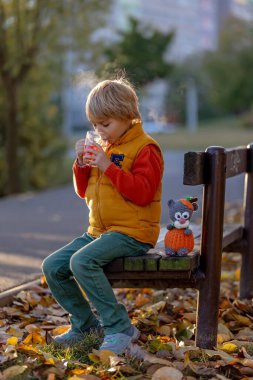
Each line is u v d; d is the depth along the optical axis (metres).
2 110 14.88
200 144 27.41
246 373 3.84
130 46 24.53
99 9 13.74
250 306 5.43
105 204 4.11
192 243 4.11
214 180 4.19
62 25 13.64
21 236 8.36
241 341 4.54
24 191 15.30
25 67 13.59
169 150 24.52
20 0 13.02
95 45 14.38
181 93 21.56
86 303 4.39
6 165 14.74
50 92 15.84
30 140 15.40
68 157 18.72
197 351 4.10
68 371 3.75
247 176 5.67
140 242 4.10
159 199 4.21
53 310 5.27
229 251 5.79
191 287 4.29
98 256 3.99
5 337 4.43
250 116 46.88
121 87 4.13
